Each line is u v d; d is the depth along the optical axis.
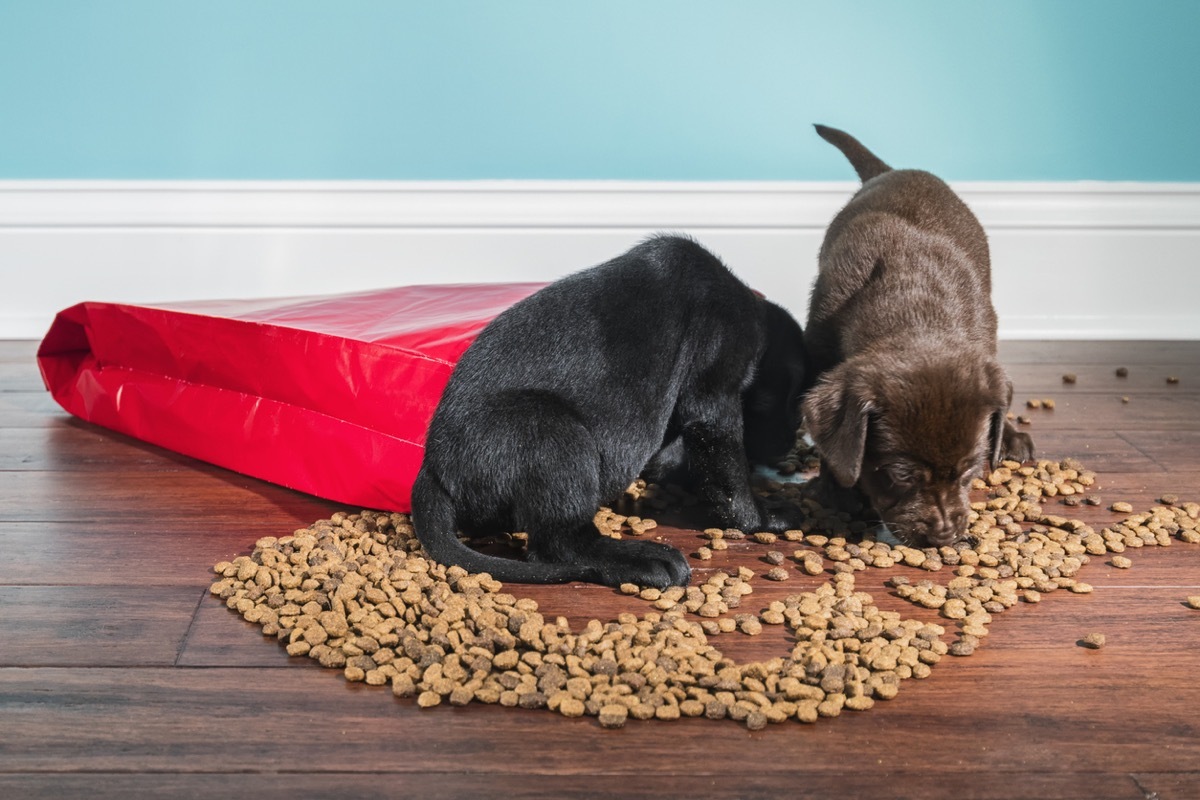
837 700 1.79
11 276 4.27
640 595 2.21
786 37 4.32
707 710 1.77
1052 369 3.97
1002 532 2.53
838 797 1.58
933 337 2.51
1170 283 4.43
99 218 4.24
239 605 2.12
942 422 2.26
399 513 2.60
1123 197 4.37
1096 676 1.93
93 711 1.78
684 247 2.56
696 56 4.32
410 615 2.04
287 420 2.74
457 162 4.39
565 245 4.39
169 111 4.27
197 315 2.88
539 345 2.34
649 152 4.41
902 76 4.35
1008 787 1.61
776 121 4.39
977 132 4.40
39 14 4.14
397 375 2.52
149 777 1.62
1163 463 3.05
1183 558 2.45
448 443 2.28
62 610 2.14
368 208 4.31
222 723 1.75
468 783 1.60
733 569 2.38
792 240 4.40
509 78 4.32
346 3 4.22
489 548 2.47
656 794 1.58
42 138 4.25
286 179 4.34
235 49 4.23
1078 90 4.35
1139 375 3.90
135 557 2.39
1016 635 2.08
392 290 3.54
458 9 4.24
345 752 1.68
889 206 3.06
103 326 3.13
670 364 2.45
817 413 2.37
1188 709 1.82
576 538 2.27
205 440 2.92
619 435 2.36
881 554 2.41
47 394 3.60
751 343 2.57
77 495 2.75
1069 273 4.41
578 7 4.26
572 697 1.79
